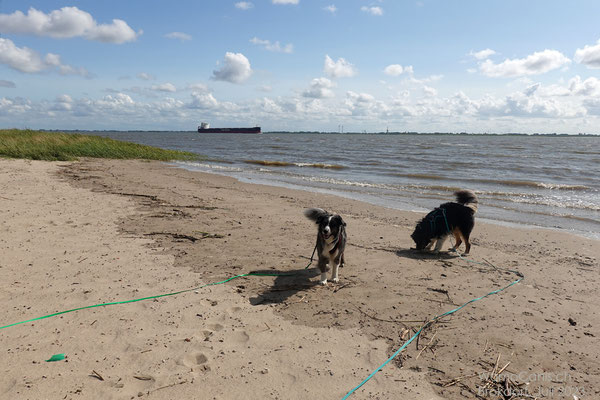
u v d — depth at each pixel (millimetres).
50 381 3248
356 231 9000
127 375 3398
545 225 10383
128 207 10227
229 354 3799
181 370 3508
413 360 3814
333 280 5824
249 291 5332
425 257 7168
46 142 25312
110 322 4285
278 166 26625
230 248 7156
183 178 17422
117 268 5883
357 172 23094
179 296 5039
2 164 17516
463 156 36406
